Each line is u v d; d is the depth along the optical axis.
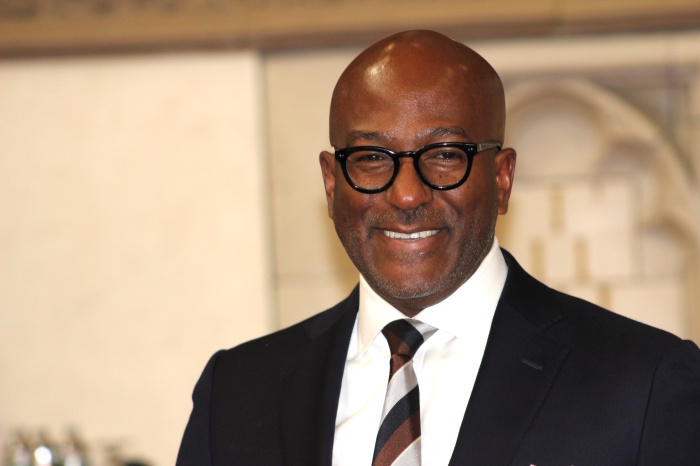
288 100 5.71
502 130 2.76
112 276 5.71
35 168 5.71
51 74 5.70
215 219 5.70
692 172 5.60
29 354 5.73
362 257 2.70
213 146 5.70
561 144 5.68
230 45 5.63
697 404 2.56
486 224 2.66
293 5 5.54
